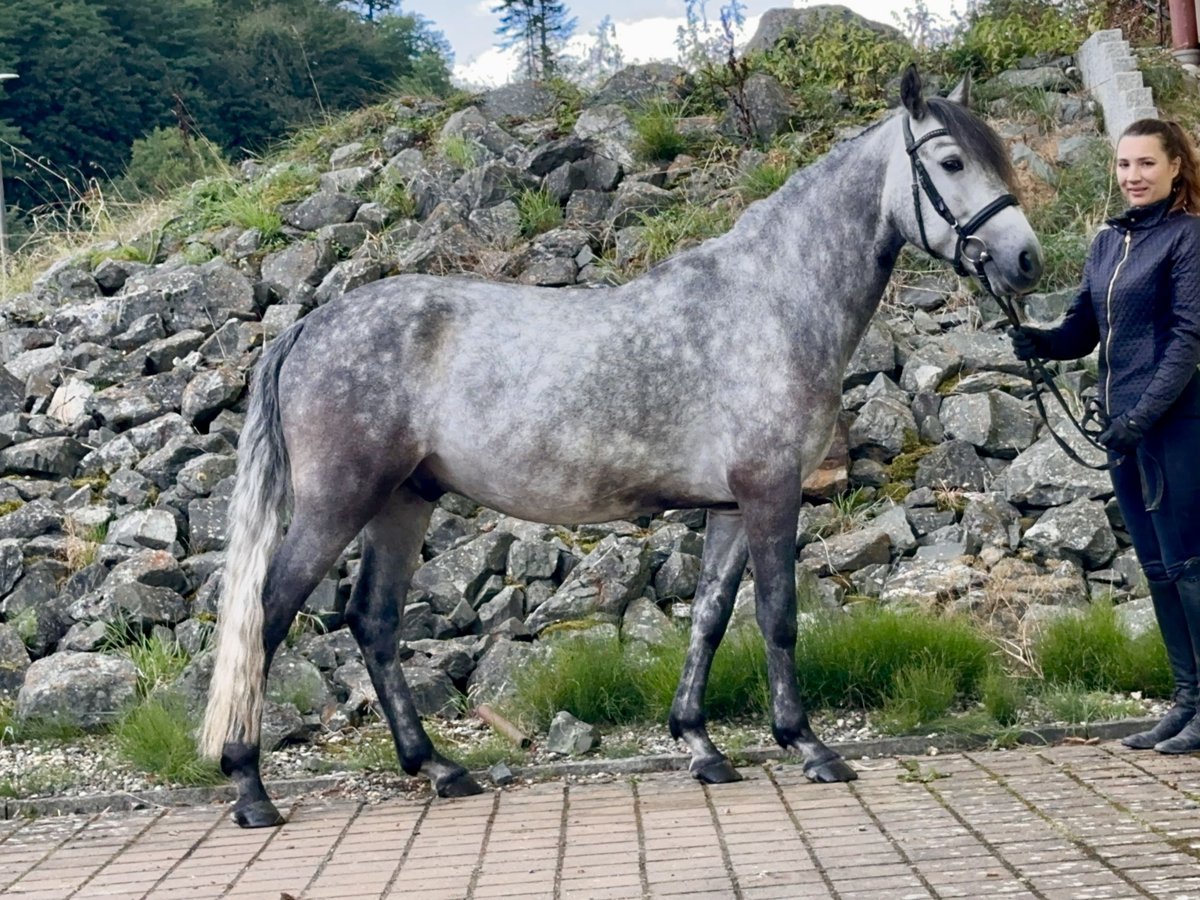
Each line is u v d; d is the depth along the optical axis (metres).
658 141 9.52
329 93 33.59
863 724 5.18
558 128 10.12
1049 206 8.60
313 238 8.72
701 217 8.47
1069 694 5.15
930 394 7.08
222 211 9.57
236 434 7.27
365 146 10.23
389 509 4.83
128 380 7.86
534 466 4.53
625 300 4.69
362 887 3.65
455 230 8.51
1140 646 5.38
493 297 4.69
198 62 32.72
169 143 22.09
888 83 10.42
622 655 5.55
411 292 4.66
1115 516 6.41
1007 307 4.80
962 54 10.65
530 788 4.74
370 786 4.87
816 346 4.60
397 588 4.85
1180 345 4.46
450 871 3.75
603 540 6.46
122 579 6.23
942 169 4.52
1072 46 10.78
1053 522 6.28
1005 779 4.36
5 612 6.36
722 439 4.57
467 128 9.91
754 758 4.90
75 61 30.12
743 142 9.69
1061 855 3.50
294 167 10.10
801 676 5.32
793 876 3.49
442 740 5.28
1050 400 6.95
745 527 4.61
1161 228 4.62
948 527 6.44
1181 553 4.59
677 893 3.42
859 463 6.87
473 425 4.52
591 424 4.51
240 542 4.50
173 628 6.17
